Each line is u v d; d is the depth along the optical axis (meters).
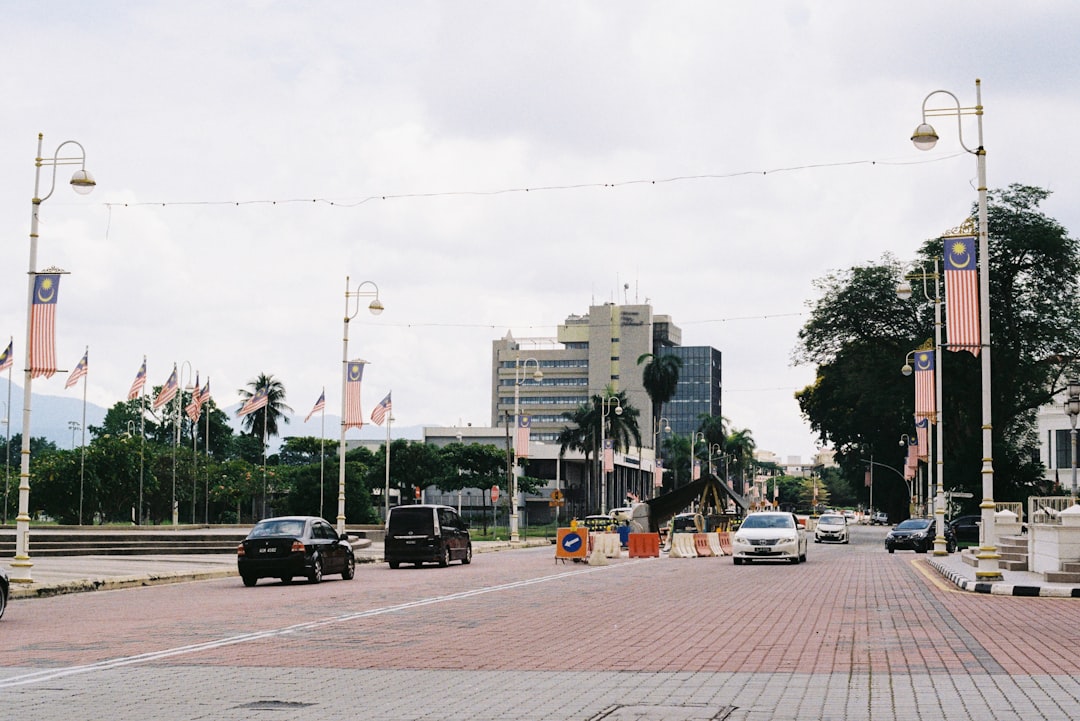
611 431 125.19
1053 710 9.35
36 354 26.64
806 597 22.88
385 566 39.56
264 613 19.62
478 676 11.74
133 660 13.08
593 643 14.78
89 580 26.80
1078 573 25.17
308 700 10.17
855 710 9.45
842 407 90.81
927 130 27.39
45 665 12.64
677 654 13.53
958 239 27.55
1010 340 69.75
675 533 48.41
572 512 140.88
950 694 10.27
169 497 85.06
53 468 73.50
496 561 42.72
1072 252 68.94
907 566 36.94
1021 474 71.94
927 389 46.44
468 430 149.62
